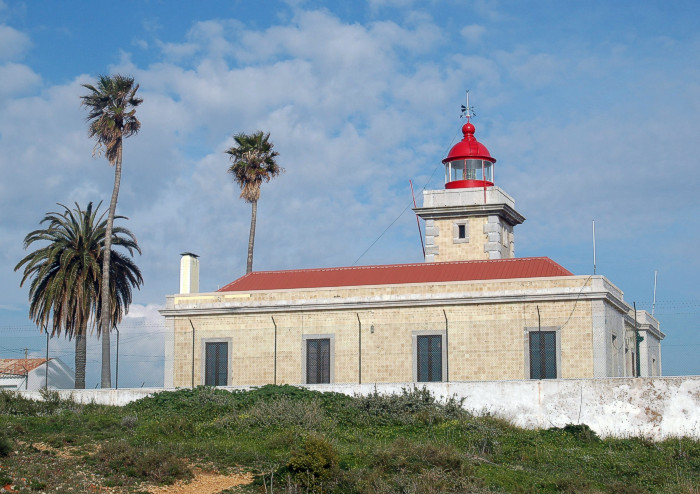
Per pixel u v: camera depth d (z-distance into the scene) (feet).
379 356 146.10
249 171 204.85
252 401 125.29
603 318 137.69
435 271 154.51
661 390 118.21
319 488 87.51
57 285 164.25
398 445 101.86
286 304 150.51
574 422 120.57
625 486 95.04
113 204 169.48
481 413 124.57
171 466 92.02
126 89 176.35
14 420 111.65
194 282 168.66
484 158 176.65
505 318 141.79
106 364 163.94
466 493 87.86
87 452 98.32
